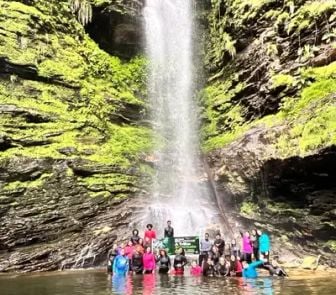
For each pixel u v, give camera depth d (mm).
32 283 13750
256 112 23703
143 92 30641
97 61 28562
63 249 18781
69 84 24703
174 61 32656
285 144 19484
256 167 21141
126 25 30906
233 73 27328
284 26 23344
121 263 16094
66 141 22359
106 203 21609
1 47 22328
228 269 15078
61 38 26547
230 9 28062
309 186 18484
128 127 27734
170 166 27016
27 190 19578
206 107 29000
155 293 10828
